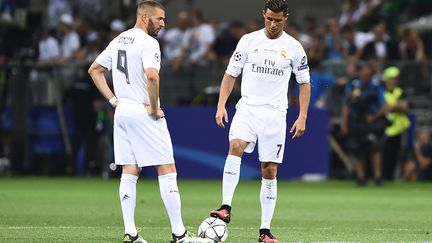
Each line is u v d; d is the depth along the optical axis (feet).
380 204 162.91
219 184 211.61
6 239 104.94
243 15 342.44
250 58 103.86
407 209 152.87
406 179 233.96
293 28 248.93
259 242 103.40
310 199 173.47
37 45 251.39
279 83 103.60
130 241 98.53
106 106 232.32
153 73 96.48
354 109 210.79
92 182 217.15
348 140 211.20
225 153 226.99
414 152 234.38
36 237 107.14
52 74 239.91
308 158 228.84
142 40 98.02
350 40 250.16
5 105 239.09
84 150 237.86
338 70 238.89
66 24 265.34
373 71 216.54
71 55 258.37
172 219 98.02
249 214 139.85
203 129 227.40
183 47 253.24
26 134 241.14
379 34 244.63
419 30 273.54
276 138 103.24
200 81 241.96
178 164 227.81
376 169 213.87
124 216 98.84
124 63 98.43
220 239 99.86
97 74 100.68
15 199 166.71
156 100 96.73
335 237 110.32
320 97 230.68
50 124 240.12
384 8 284.00
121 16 257.55
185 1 336.49
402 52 248.11
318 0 342.44
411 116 235.20
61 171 243.60
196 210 147.54
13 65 238.48
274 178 103.91
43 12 278.67
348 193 190.08
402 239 108.47
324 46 247.09
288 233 114.73
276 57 103.35
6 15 242.99
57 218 131.23
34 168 243.19
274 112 103.24
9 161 240.73
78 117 234.38
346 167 236.84
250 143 103.65
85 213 139.54
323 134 229.25
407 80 242.99
